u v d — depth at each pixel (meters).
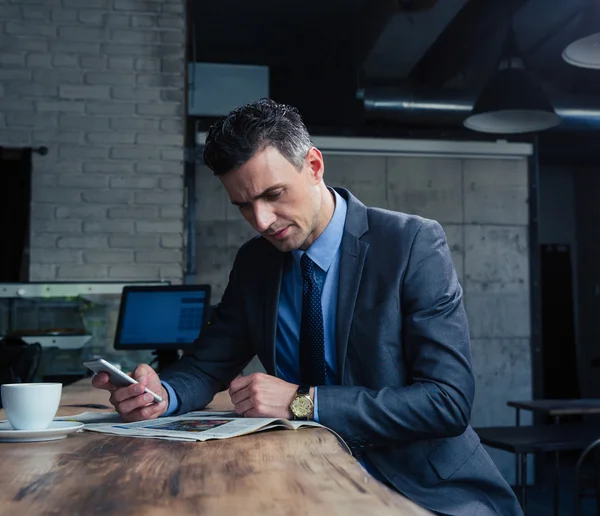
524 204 6.19
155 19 4.71
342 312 1.34
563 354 8.57
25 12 4.62
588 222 8.62
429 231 1.38
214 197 5.79
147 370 1.41
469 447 1.32
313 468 0.84
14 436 1.07
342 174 5.97
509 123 5.31
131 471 0.83
